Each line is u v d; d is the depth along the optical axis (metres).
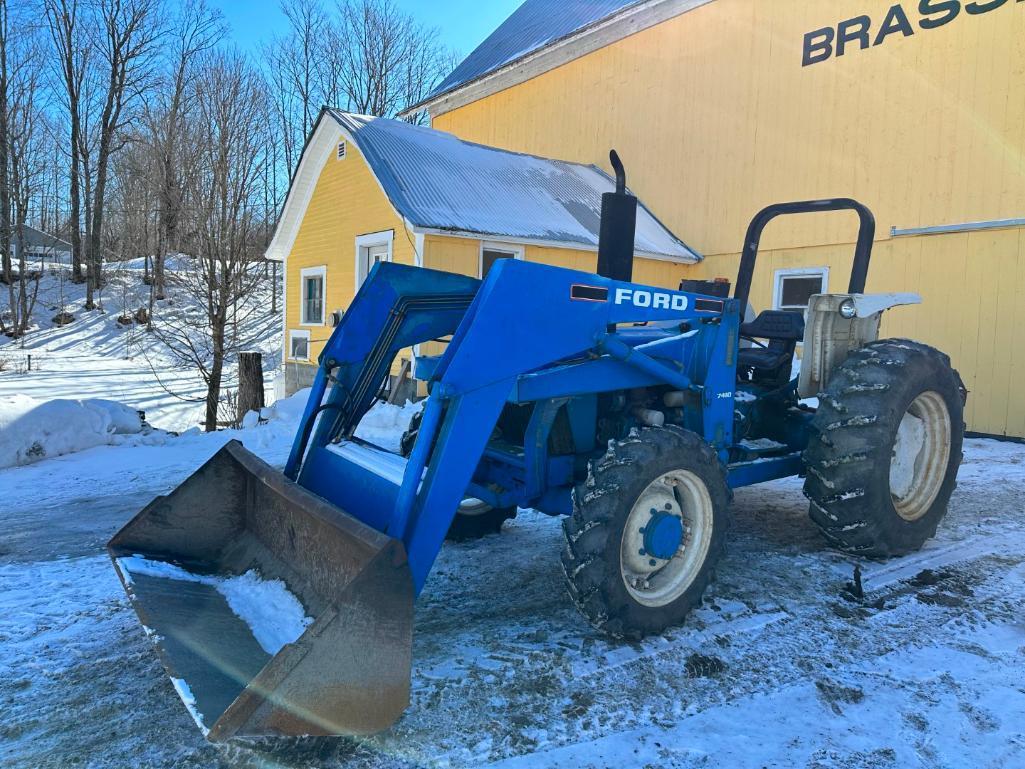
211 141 12.92
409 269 3.46
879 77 9.65
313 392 3.28
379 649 2.02
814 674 2.64
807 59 10.55
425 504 2.43
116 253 31.86
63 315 24.16
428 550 2.43
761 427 4.29
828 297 3.81
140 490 5.42
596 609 2.67
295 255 14.16
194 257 13.20
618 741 2.21
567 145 15.23
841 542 3.68
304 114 34.59
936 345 9.06
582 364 3.05
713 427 3.38
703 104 12.16
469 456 2.53
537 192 11.86
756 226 4.38
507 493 3.17
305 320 13.95
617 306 2.99
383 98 35.44
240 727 1.80
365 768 2.06
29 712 2.36
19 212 26.16
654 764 2.10
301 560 2.63
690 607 2.96
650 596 2.87
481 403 2.55
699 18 12.20
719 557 3.01
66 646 2.83
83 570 3.71
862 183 9.87
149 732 2.25
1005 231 8.40
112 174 32.00
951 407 3.96
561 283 2.79
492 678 2.57
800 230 10.71
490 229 9.85
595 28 13.93
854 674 2.64
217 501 3.09
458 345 2.52
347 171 12.15
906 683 2.58
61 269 28.92
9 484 5.57
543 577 3.60
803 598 3.34
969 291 8.73
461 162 11.84
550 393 2.95
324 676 1.92
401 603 2.06
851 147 10.00
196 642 2.27
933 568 3.74
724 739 2.23
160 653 2.16
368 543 2.15
